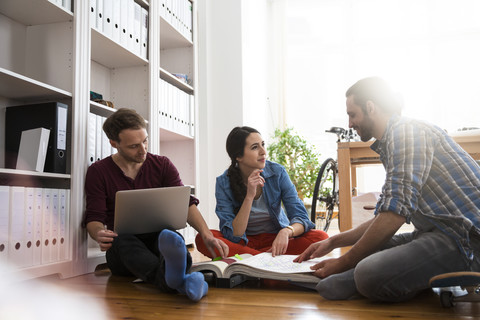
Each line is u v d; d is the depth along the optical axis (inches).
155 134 107.4
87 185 77.9
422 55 214.2
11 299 55.5
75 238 77.2
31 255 68.2
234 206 83.4
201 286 51.5
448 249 46.1
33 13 80.6
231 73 171.2
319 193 150.9
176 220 70.3
